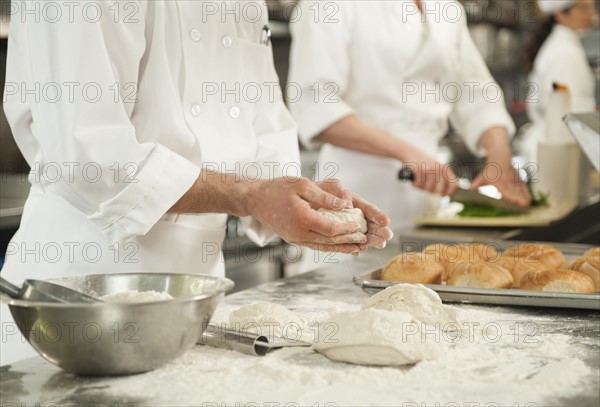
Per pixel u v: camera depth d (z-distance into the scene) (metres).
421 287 1.24
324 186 1.33
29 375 0.97
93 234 1.40
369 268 1.79
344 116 2.60
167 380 0.95
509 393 0.89
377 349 0.99
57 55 1.25
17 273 1.45
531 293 1.34
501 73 5.92
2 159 2.79
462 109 2.94
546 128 2.93
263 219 1.26
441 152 4.77
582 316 1.30
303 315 1.30
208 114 1.52
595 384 0.92
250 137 1.58
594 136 1.88
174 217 1.48
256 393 0.90
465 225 2.40
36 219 1.44
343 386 0.92
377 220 1.30
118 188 1.25
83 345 0.91
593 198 2.97
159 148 1.27
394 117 2.71
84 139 1.22
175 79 1.46
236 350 1.07
